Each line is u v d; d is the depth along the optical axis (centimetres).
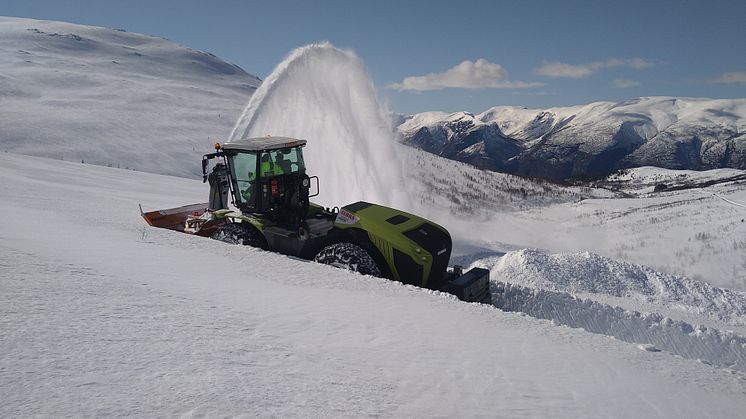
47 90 16912
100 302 416
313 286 657
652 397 380
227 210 977
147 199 2069
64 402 235
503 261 1242
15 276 455
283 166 959
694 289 1194
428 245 805
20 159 4072
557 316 871
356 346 411
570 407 336
